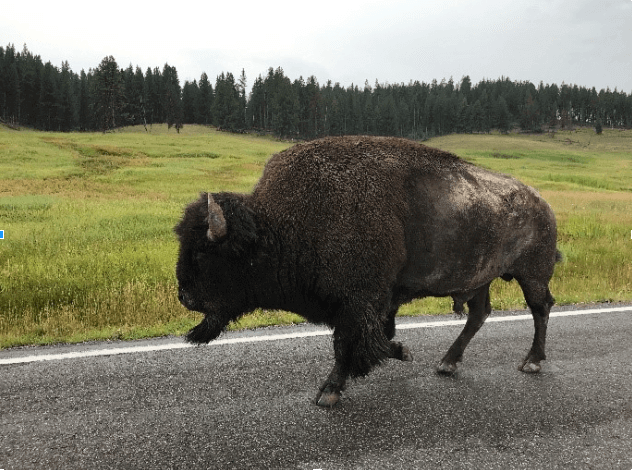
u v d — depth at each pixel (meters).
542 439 2.72
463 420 2.92
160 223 11.71
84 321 5.08
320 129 122.00
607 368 3.80
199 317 5.23
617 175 51.97
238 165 38.00
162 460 2.46
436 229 3.16
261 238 2.90
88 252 8.02
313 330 4.61
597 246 9.68
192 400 3.12
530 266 3.68
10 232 9.75
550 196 23.31
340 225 2.88
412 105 151.25
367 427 2.82
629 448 2.65
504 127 146.25
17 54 122.38
